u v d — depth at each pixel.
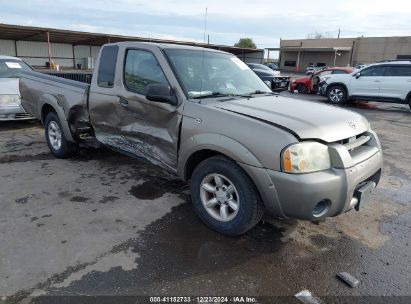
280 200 2.82
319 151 2.84
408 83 12.30
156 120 3.75
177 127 3.52
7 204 3.86
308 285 2.69
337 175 2.84
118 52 4.28
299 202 2.75
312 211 2.79
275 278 2.76
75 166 5.20
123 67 4.18
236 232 3.21
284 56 59.72
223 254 3.05
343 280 2.75
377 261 3.03
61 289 2.54
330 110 3.54
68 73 6.55
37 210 3.74
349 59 53.56
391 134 8.42
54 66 25.78
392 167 5.74
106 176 4.81
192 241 3.24
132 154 4.32
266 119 3.01
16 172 4.88
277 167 2.77
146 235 3.31
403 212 4.03
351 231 3.54
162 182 4.64
